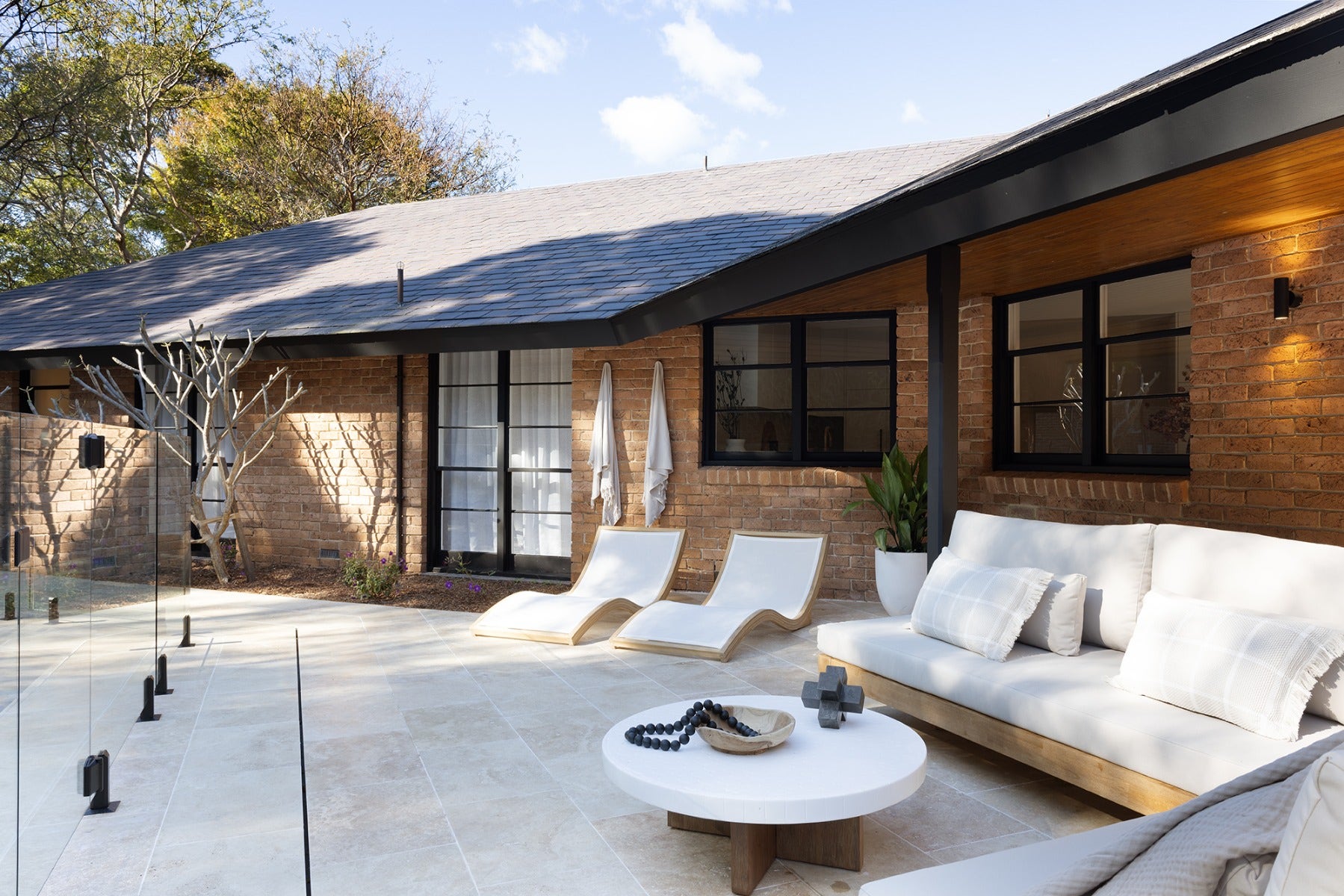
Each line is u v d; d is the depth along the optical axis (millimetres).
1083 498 7031
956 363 5496
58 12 20453
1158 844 1722
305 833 2256
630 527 7844
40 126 18672
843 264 5898
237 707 5043
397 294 9562
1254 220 5340
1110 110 3895
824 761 3082
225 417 10141
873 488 7668
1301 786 1437
